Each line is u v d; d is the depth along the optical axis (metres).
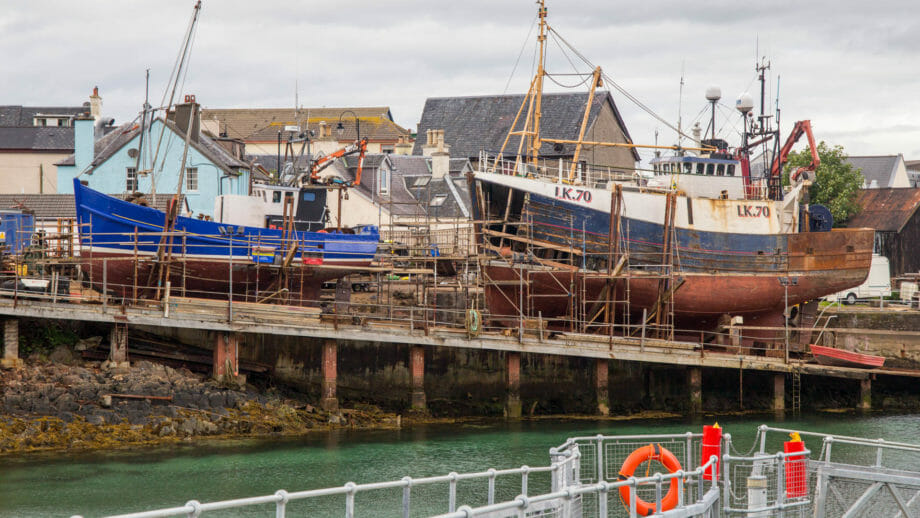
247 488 30.30
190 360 40.81
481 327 44.19
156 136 60.28
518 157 51.75
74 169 61.28
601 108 80.25
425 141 86.38
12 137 72.25
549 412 46.28
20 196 57.91
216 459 33.84
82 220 43.50
